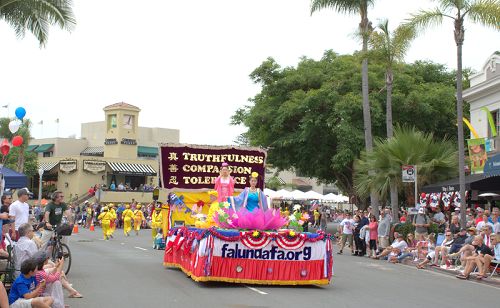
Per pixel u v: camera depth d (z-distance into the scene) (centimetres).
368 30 2950
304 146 3644
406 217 2748
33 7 2398
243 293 1263
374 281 1573
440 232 2341
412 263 2138
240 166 1867
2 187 1409
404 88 3641
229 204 1447
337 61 3834
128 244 2781
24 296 894
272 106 3784
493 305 1232
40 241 1428
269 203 1468
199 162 1838
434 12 2345
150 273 1596
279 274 1377
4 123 5459
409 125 3566
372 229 2370
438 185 2623
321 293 1302
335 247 2994
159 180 1806
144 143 6850
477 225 2055
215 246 1350
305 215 1522
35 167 5909
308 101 3447
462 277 1728
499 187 2362
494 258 1730
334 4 3066
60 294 952
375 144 3216
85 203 4953
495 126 3014
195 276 1389
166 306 1095
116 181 6016
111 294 1229
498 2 2164
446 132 3762
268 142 3800
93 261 1903
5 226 1252
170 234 1719
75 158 5747
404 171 2472
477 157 2795
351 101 3338
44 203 3284
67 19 2428
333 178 4103
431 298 1295
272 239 1377
